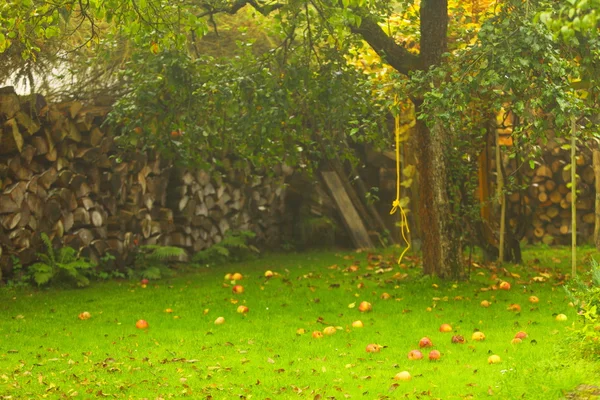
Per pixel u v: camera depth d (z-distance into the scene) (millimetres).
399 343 7496
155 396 5852
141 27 9109
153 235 13414
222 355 7141
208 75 10797
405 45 13930
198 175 14203
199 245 14281
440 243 10578
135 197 12867
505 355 6707
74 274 11172
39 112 11125
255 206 15656
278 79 10633
